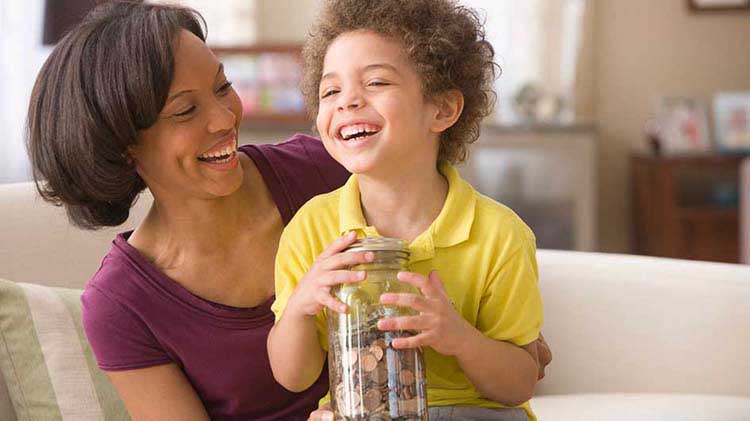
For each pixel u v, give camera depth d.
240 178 1.67
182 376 1.73
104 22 1.62
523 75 6.22
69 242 2.15
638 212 6.25
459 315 1.36
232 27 6.12
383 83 1.41
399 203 1.48
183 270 1.72
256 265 1.74
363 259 1.31
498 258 1.46
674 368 2.29
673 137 6.21
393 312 1.31
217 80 1.65
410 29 1.43
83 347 1.98
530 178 5.63
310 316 1.40
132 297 1.68
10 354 1.96
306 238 1.52
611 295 2.34
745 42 6.45
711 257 5.86
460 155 1.57
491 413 1.48
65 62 1.61
